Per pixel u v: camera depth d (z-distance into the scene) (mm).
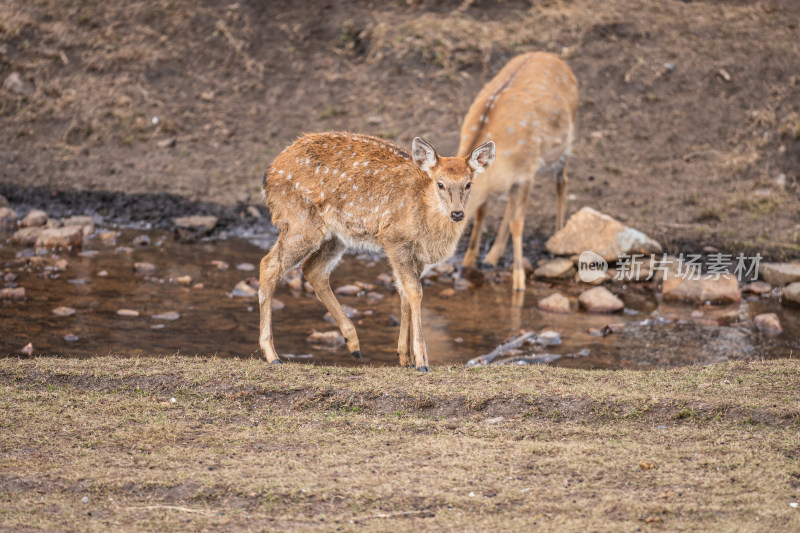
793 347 11109
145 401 7910
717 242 15172
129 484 6254
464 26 21766
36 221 16141
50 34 21766
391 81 20656
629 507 5879
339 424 7461
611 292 13867
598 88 20031
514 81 14625
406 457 6719
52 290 12992
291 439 7094
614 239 14625
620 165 18172
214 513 5879
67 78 20875
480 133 13625
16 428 7203
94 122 19844
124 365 8766
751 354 10820
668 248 14938
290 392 8070
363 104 20141
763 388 8094
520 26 21703
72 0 22797
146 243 15680
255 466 6543
